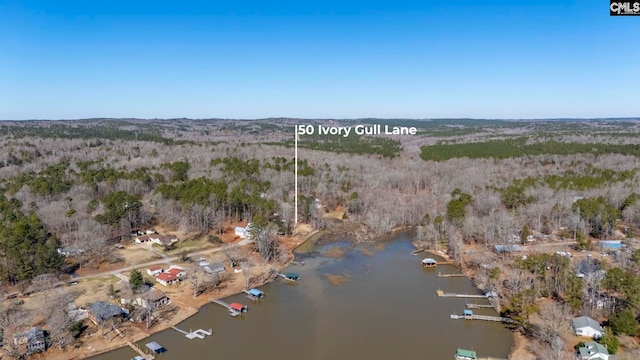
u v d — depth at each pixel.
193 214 135.50
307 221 151.25
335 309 91.06
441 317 87.06
